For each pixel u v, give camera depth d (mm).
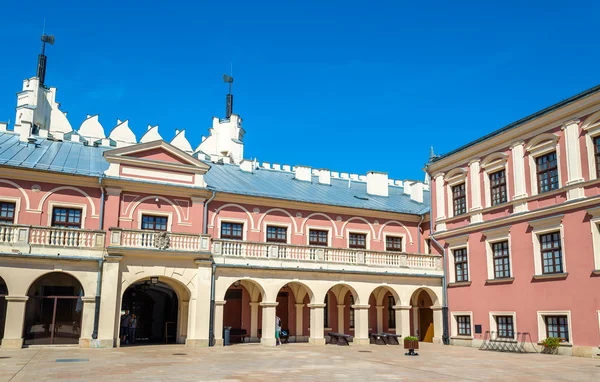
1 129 35188
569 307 25734
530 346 27422
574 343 25281
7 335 24672
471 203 32688
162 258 28016
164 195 31812
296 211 35781
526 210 28688
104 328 26078
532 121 28562
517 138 29688
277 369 18438
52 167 29781
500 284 29906
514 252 29234
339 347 29312
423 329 37375
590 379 16812
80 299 27156
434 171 36469
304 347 28750
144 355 22641
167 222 31719
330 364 20359
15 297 24906
